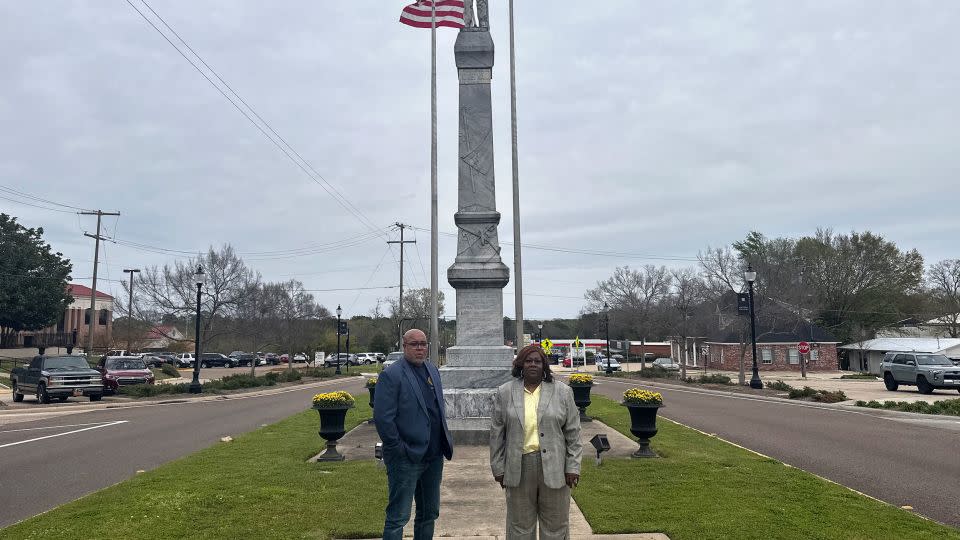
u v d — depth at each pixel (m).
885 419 19.78
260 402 28.78
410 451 5.67
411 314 80.94
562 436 5.44
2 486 10.70
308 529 7.39
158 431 18.03
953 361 31.94
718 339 65.38
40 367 28.81
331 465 11.36
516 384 5.53
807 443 14.61
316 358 62.59
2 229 55.53
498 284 15.27
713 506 8.17
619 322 63.97
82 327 74.25
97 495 9.16
